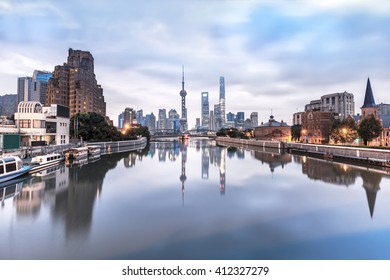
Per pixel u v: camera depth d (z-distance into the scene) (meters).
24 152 52.75
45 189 34.34
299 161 67.69
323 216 23.81
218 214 24.44
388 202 28.22
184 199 29.77
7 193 32.09
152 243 18.30
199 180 41.69
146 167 57.56
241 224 21.92
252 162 67.12
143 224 21.84
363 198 29.89
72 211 25.16
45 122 69.44
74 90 170.12
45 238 18.97
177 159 76.19
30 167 44.03
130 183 38.91
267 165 60.59
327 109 120.06
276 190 34.16
